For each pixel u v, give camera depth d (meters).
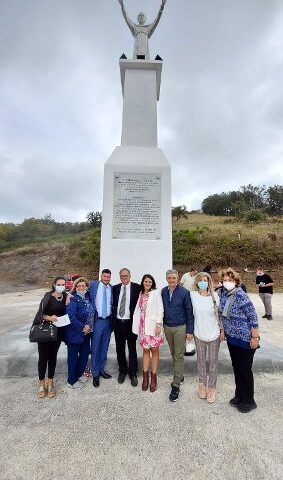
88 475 2.29
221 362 4.52
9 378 4.29
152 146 6.79
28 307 12.41
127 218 6.11
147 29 7.97
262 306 12.46
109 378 4.27
